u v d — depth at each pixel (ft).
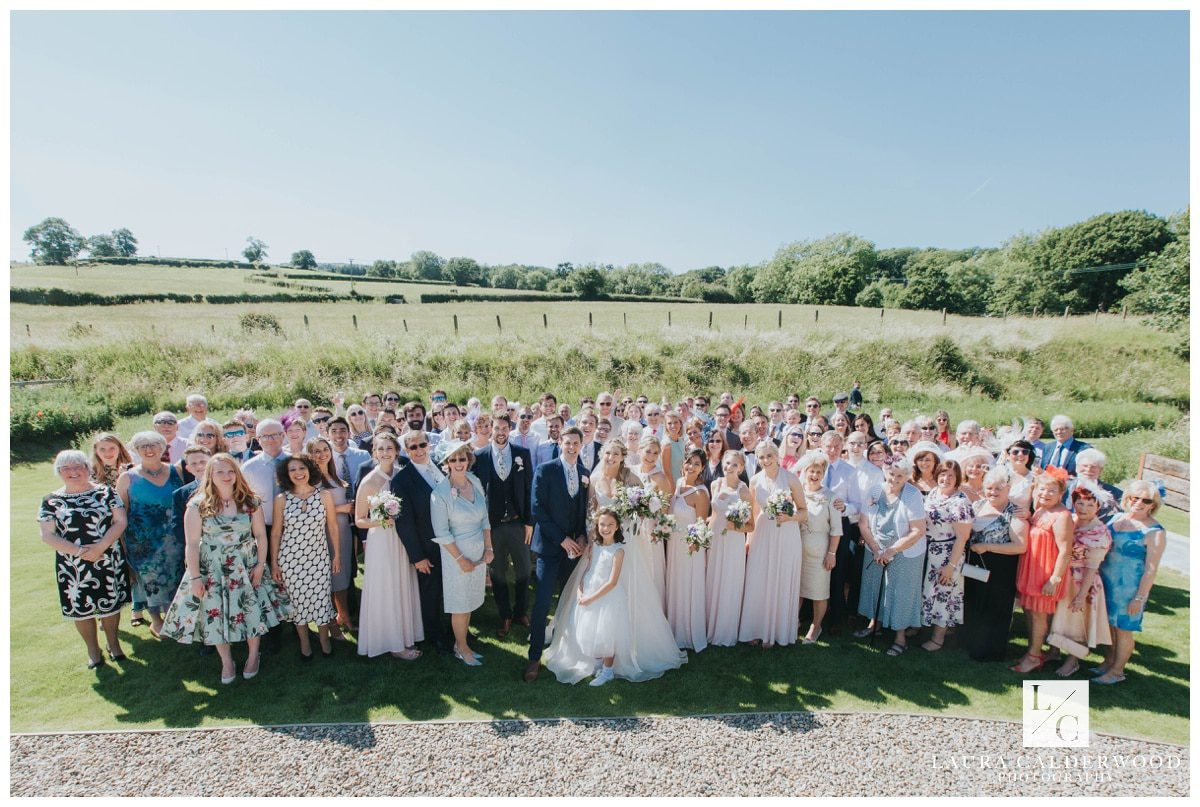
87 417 46.47
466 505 16.10
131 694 14.67
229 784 11.60
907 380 61.00
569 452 16.90
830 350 62.75
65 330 66.80
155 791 11.37
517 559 18.83
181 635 14.76
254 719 13.74
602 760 12.39
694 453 17.03
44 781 11.57
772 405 29.78
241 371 57.26
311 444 16.57
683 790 11.53
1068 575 15.38
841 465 19.56
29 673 15.49
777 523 17.02
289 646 17.30
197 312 109.19
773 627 17.20
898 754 12.64
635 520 15.66
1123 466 36.52
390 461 16.74
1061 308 166.61
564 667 15.94
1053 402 58.90
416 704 14.39
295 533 15.70
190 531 14.62
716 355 61.46
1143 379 63.16
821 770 12.11
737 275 290.97
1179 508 30.91
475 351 60.80
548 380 58.34
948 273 192.95
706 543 15.69
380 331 73.56
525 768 12.13
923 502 17.02
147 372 55.62
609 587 15.37
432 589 16.81
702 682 15.47
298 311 117.08
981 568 16.51
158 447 16.76
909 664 16.48
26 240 268.82
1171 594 21.03
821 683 15.46
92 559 14.97
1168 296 73.36
